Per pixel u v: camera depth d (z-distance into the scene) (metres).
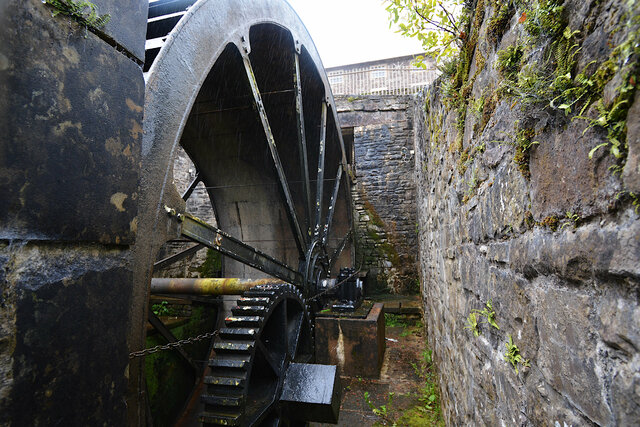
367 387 4.09
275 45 4.66
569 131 0.73
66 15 1.18
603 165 0.61
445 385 2.85
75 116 1.18
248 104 4.69
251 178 5.90
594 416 0.67
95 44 1.29
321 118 6.15
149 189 1.99
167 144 2.16
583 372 0.71
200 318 5.38
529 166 0.95
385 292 8.12
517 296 1.07
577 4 0.70
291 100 5.76
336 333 4.53
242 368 2.33
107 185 1.30
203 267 6.61
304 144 5.02
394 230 8.27
